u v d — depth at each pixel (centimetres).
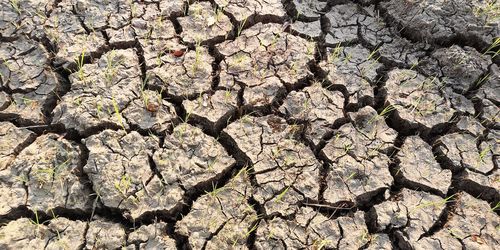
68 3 109
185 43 105
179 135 91
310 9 112
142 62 102
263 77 100
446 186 88
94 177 85
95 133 91
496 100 98
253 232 83
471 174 89
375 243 82
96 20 107
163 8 110
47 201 83
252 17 110
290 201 85
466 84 100
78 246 80
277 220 84
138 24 107
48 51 103
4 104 94
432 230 83
